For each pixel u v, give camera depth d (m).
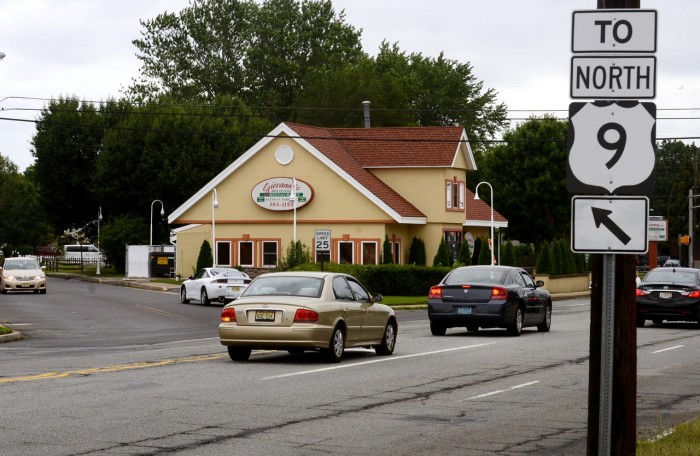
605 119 10.30
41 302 52.75
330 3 120.69
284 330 22.98
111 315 43.94
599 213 10.25
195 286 52.97
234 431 14.15
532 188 110.38
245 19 119.69
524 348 28.00
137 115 94.25
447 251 65.62
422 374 21.53
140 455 12.34
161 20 117.38
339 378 20.59
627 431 10.69
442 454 12.80
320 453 12.68
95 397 17.31
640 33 10.21
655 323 40.97
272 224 70.81
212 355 25.53
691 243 90.94
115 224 91.12
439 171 70.56
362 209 68.31
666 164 172.00
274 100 116.12
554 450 13.13
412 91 116.44
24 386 18.73
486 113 123.62
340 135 73.88
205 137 93.94
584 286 84.88
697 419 14.89
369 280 57.97
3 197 128.88
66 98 100.38
